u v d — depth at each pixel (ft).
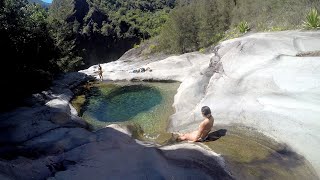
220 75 37.63
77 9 174.29
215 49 45.27
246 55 39.24
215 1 73.15
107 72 59.06
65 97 44.75
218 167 20.56
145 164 21.27
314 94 28.40
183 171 20.11
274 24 56.59
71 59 77.97
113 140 26.30
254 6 65.36
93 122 36.50
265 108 28.37
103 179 20.03
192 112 32.30
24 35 48.29
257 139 24.81
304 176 19.76
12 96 41.45
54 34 64.23
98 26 176.24
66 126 32.27
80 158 23.47
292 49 38.04
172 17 75.31
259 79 33.19
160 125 32.86
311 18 46.19
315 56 35.14
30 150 26.16
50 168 22.53
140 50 85.71
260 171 20.35
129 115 37.27
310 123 24.61
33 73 46.88
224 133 26.68
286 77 32.22
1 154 25.63
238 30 62.59
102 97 45.75
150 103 40.65
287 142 23.39
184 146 23.88
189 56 56.85
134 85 50.24
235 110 29.78
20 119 33.42
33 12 56.03
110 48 179.42
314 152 21.62
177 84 47.83
